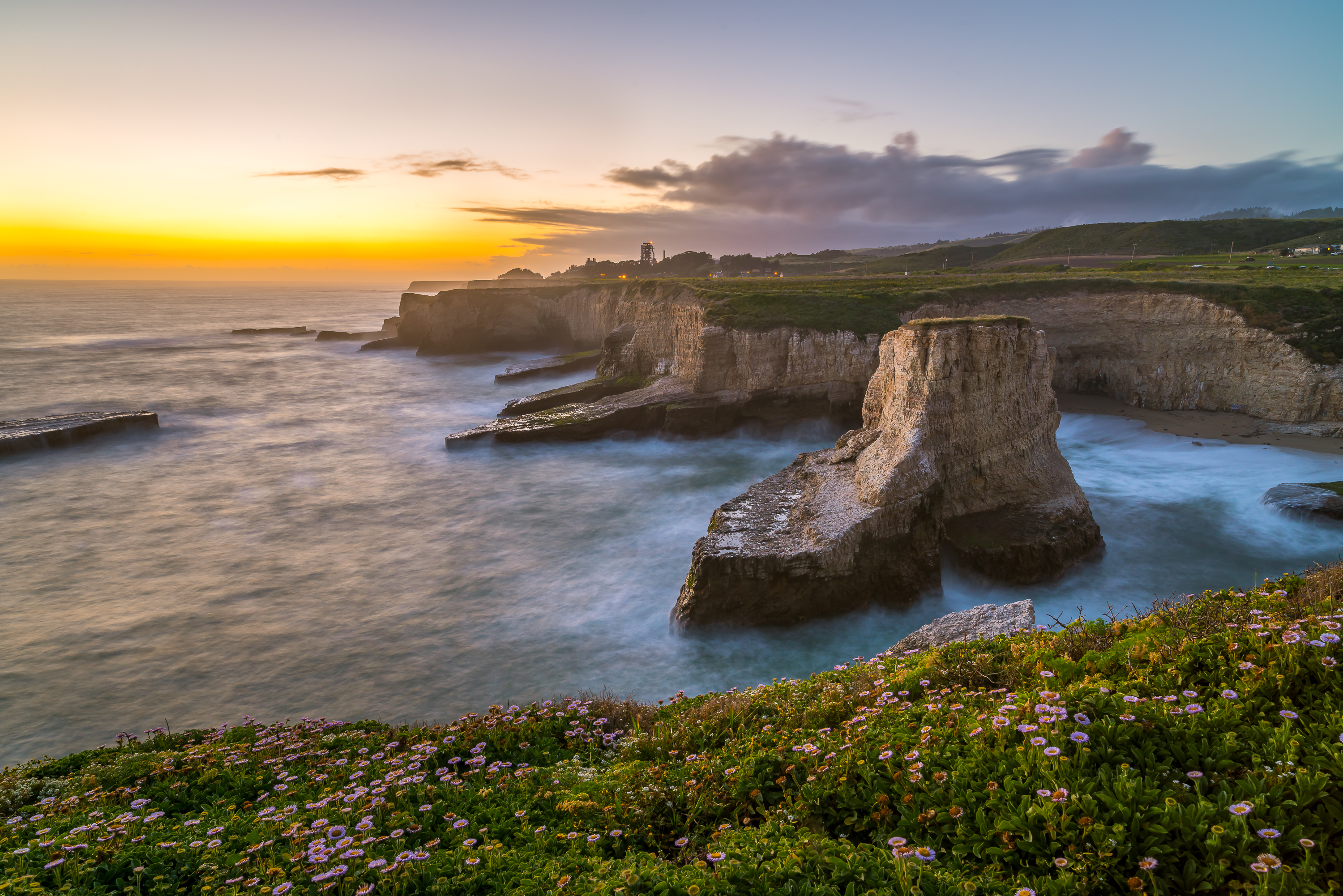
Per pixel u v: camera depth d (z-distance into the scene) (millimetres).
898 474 23406
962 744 6656
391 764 9312
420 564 28312
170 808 8867
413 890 5938
